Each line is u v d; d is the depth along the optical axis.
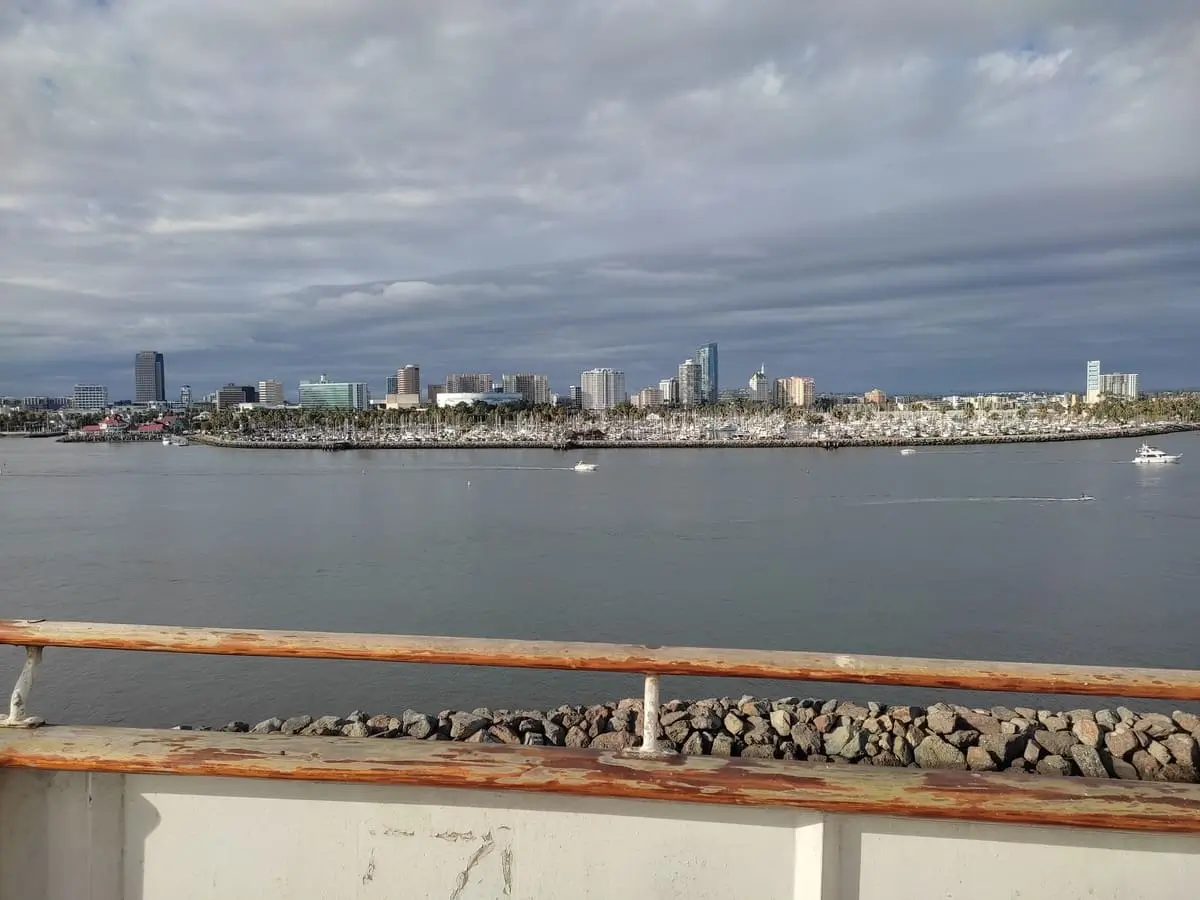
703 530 59.00
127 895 2.38
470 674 22.86
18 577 42.84
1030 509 68.88
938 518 64.00
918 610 34.91
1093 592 37.84
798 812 2.22
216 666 23.92
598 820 2.28
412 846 2.33
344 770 2.28
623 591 38.75
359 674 22.97
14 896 2.39
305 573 43.69
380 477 111.00
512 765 2.29
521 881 2.30
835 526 60.47
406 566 45.50
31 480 108.62
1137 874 2.17
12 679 23.02
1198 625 32.12
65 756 2.33
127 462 148.25
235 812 2.37
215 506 76.75
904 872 2.21
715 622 33.25
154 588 40.22
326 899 2.34
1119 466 115.94
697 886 2.25
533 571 43.88
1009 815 2.13
